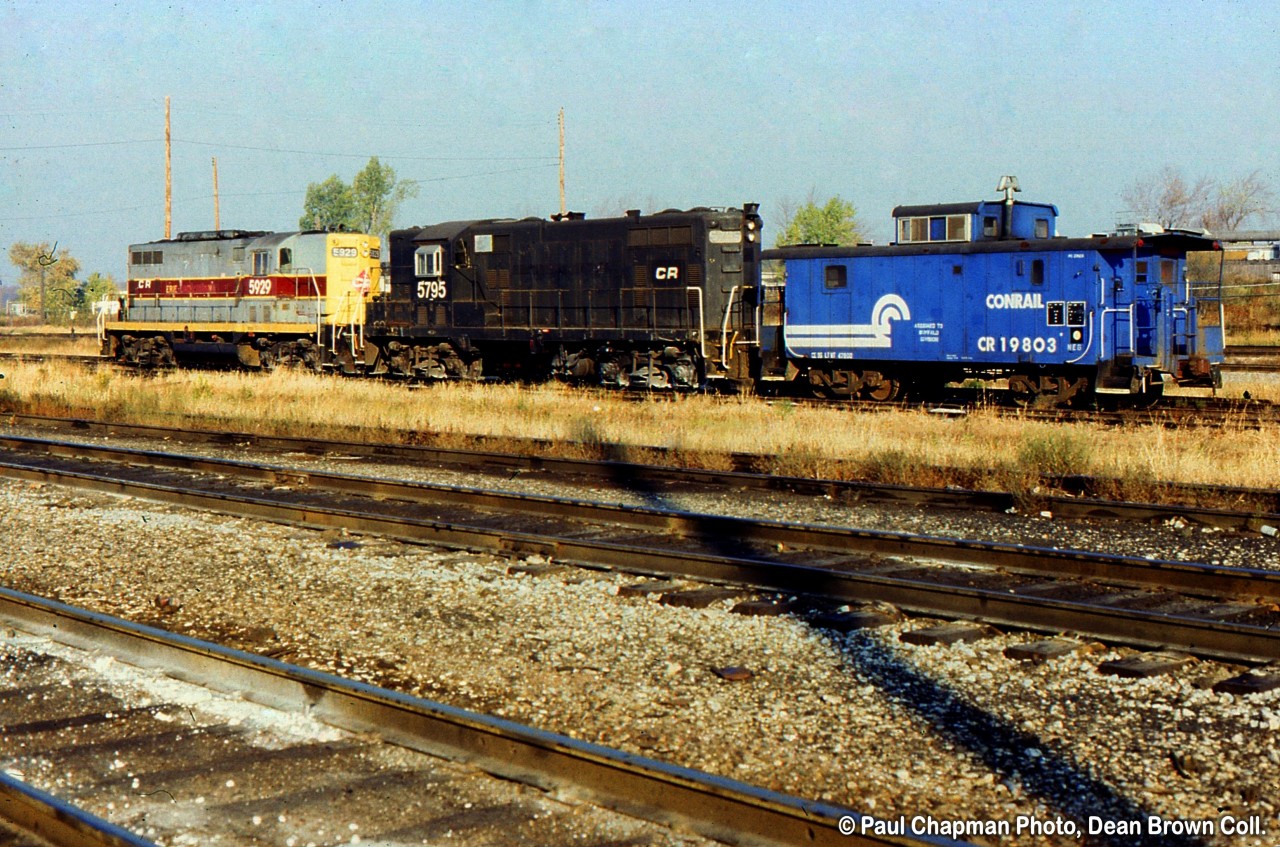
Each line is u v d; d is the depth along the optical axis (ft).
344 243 113.60
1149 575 31.17
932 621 28.45
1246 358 119.96
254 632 27.76
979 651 25.95
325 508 40.93
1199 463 47.50
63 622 28.02
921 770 19.61
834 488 45.88
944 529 39.63
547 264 94.48
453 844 17.28
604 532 39.17
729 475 48.62
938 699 23.00
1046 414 68.69
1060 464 49.01
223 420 74.08
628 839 17.17
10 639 27.73
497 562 34.55
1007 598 27.99
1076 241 75.15
